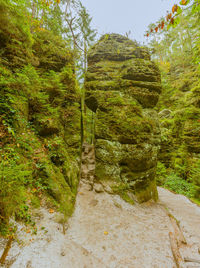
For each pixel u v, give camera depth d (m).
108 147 6.80
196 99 11.71
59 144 5.42
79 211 4.86
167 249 3.67
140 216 5.21
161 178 11.80
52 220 3.54
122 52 8.70
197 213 6.41
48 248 2.81
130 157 6.60
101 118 7.20
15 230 2.67
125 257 3.28
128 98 7.39
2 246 2.30
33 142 4.56
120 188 6.28
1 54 4.46
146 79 7.64
